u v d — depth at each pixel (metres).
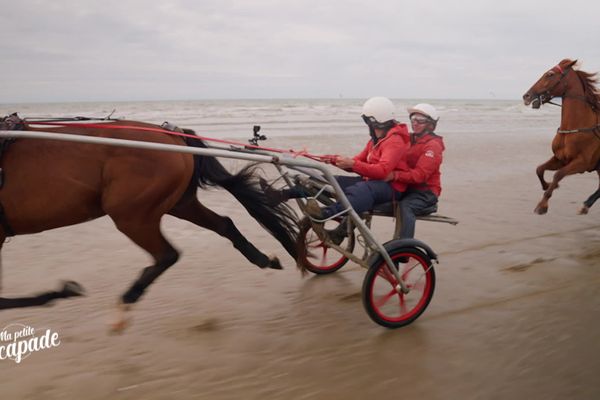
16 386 3.43
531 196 9.27
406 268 4.68
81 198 3.72
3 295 4.77
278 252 6.16
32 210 3.62
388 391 3.38
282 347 3.95
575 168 7.34
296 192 4.55
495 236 6.78
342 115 34.22
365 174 4.16
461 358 3.77
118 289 4.96
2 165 3.55
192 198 4.42
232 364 3.71
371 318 4.17
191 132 4.26
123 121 4.19
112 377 3.53
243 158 3.74
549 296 4.84
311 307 4.66
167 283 5.14
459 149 15.41
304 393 3.37
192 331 4.18
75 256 5.87
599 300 4.75
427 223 7.39
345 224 4.41
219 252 6.09
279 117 31.28
